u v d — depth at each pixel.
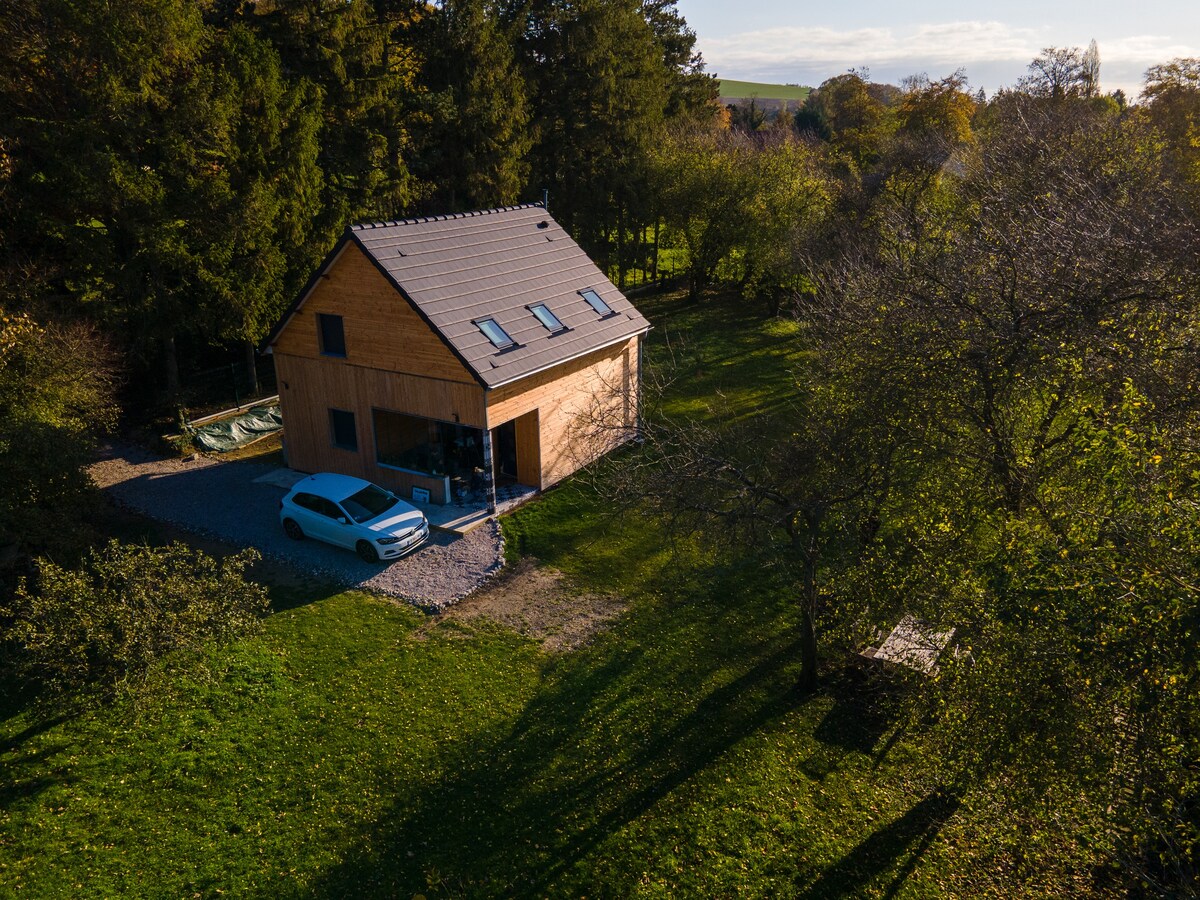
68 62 22.73
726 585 18.20
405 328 20.55
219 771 12.68
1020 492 11.05
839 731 13.86
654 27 55.56
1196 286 11.21
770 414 27.81
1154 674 7.43
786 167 41.09
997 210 17.69
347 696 14.45
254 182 25.33
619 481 14.82
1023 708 8.21
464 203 38.12
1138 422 9.43
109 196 22.59
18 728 13.39
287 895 10.66
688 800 12.32
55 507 17.19
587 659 15.62
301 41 30.41
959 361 11.44
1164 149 32.03
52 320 21.28
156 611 12.66
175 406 26.86
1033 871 11.13
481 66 36.06
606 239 44.47
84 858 11.06
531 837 11.63
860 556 13.49
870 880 11.05
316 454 23.59
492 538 20.12
